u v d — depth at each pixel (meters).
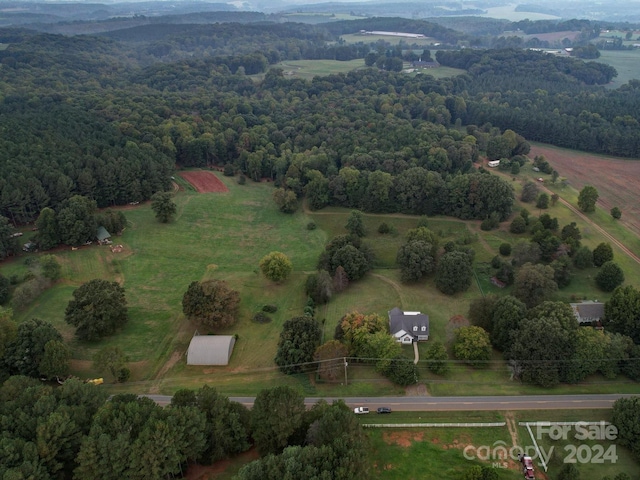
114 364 85.44
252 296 115.62
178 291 117.38
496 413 78.81
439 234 142.88
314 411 71.31
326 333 100.19
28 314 106.38
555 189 166.50
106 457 60.69
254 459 70.62
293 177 173.00
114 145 178.25
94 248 134.62
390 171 166.50
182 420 65.12
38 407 66.44
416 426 76.56
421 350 94.62
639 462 69.50
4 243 125.75
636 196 163.38
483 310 97.19
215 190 177.50
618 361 84.75
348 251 119.25
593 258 120.56
